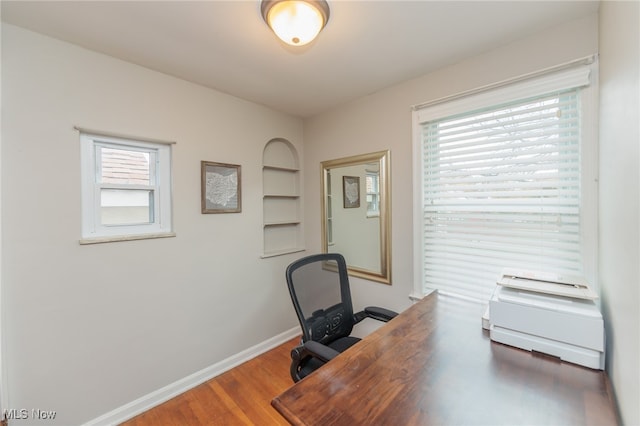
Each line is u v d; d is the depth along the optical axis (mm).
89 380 1608
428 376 910
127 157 1797
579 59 1342
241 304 2369
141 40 1527
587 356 938
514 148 1605
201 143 2104
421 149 1990
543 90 1459
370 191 2324
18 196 1390
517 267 1617
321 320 1588
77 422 1567
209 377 2137
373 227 2309
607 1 1069
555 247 1487
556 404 774
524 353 1037
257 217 2494
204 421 1703
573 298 1079
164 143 1927
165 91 1913
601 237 1224
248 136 2420
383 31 1461
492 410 754
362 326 2410
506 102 1595
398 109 2109
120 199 1771
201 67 1833
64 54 1521
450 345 1107
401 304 2146
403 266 2129
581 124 1367
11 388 1376
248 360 2391
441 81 1868
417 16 1345
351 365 980
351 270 2477
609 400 789
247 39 1528
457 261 1874
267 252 2660
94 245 1622
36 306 1439
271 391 1981
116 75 1701
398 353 1053
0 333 1329
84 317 1591
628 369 697
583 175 1357
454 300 1637
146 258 1830
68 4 1238
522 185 1580
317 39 1533
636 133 666
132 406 1756
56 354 1501
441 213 1930
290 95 2305
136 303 1788
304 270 1614
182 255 2004
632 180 708
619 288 836
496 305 1122
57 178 1500
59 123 1504
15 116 1382
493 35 1503
